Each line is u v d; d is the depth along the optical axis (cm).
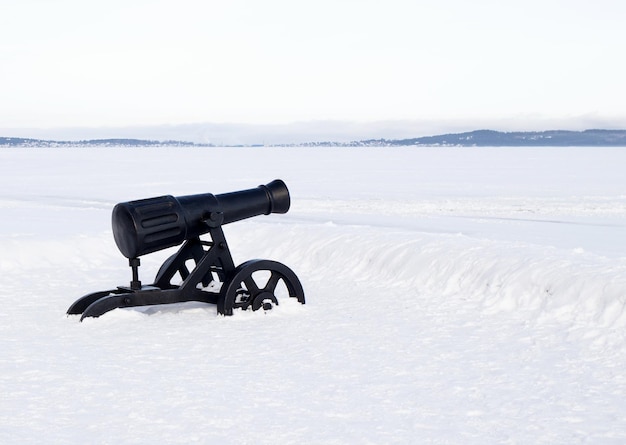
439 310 920
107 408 554
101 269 1297
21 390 600
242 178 5709
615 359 691
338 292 1056
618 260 962
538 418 535
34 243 1371
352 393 591
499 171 7244
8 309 943
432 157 14212
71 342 766
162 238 881
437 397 583
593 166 8531
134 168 8050
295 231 1453
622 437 497
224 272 914
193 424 519
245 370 658
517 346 745
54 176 6069
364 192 4153
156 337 789
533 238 1923
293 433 502
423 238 1224
